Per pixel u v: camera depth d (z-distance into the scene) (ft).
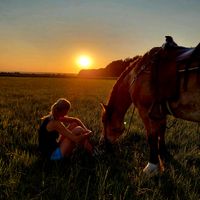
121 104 18.11
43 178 13.93
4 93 65.10
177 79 13.53
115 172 15.70
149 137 15.87
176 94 13.64
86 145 17.67
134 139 22.24
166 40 15.01
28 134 22.22
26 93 67.51
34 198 12.12
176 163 16.87
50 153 16.61
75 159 17.02
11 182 13.19
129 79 17.12
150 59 15.37
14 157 16.14
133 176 14.76
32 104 43.34
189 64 12.91
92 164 16.79
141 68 15.65
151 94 15.19
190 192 13.19
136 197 12.66
